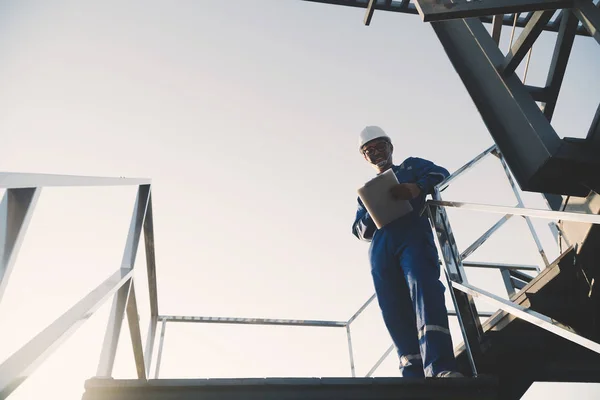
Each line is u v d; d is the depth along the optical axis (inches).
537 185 95.4
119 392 70.0
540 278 110.8
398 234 114.9
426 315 99.3
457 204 94.3
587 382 139.3
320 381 72.7
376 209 113.6
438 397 74.2
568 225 104.1
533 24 94.3
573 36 103.7
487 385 75.5
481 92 108.2
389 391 73.9
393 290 116.6
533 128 94.0
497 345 124.1
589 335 115.2
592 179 91.9
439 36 120.0
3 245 43.4
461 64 114.1
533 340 122.4
